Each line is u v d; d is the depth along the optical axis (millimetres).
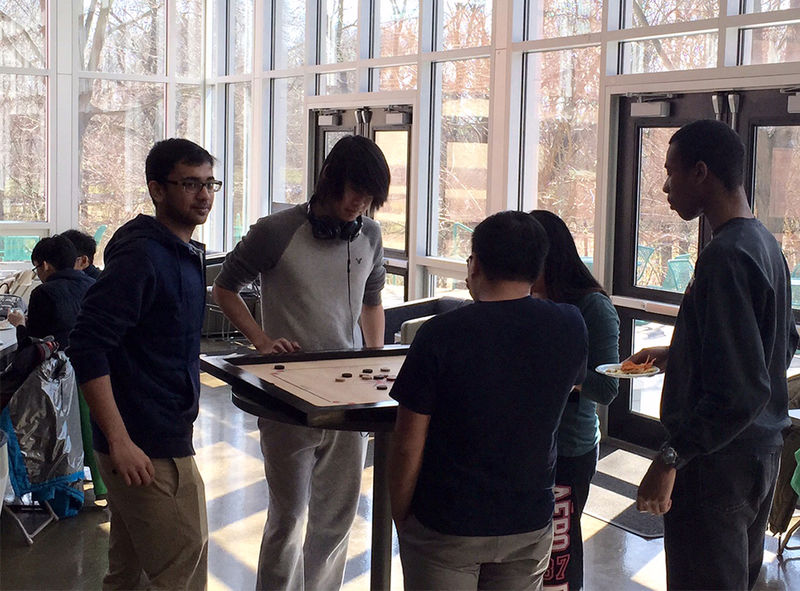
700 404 2295
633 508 4934
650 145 5957
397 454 2238
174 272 2600
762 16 5242
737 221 2383
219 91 11047
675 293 5863
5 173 10438
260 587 3295
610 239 6203
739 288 2270
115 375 2578
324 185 3080
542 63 6699
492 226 2244
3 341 4887
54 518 4676
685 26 5648
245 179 10773
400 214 8125
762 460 2412
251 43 10406
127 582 2895
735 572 2441
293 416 2473
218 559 4227
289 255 3170
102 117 10773
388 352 3199
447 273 7535
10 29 10328
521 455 2234
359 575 4051
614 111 6105
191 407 2670
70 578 4062
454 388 2180
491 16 7004
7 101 10375
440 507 2232
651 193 5984
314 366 3029
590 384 2848
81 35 10602
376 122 8352
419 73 7664
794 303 5293
